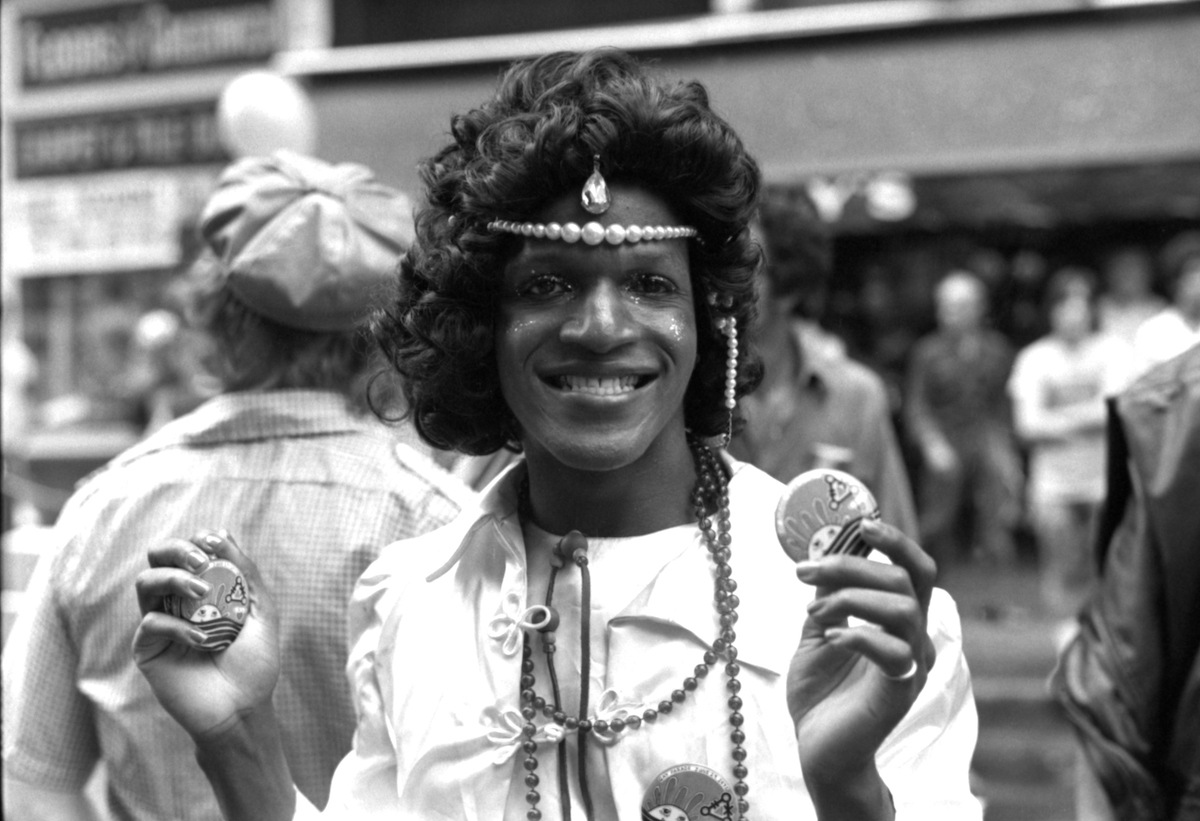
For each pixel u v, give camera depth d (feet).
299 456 9.52
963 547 43.09
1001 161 33.42
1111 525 9.77
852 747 5.78
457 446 7.36
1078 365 35.12
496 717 6.73
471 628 6.96
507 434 7.36
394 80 37.06
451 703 6.77
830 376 15.38
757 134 34.60
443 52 36.81
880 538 5.78
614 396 6.52
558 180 6.48
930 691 6.54
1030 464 42.52
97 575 9.29
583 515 6.95
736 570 6.76
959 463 40.52
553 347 6.56
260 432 9.61
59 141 44.11
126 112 43.24
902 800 6.39
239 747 6.89
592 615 6.73
